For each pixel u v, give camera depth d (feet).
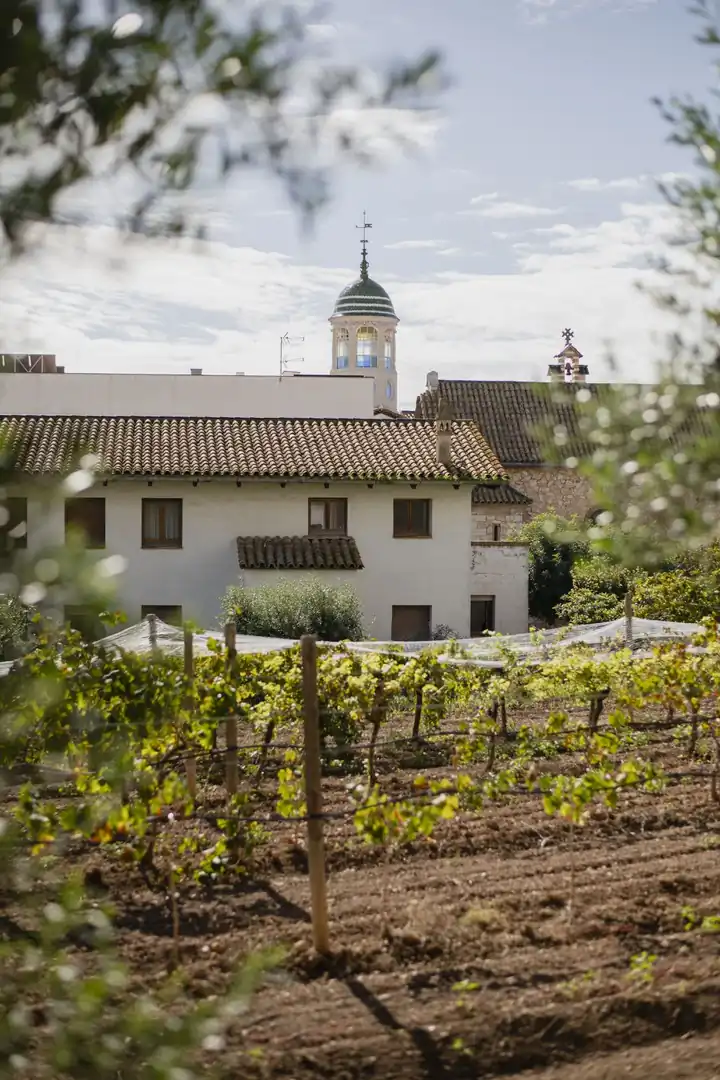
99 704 28.81
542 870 31.96
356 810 28.07
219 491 95.14
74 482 6.42
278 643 57.82
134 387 143.02
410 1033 21.58
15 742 7.62
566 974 24.25
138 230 6.56
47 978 7.16
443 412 98.58
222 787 42.32
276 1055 20.45
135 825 28.40
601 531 11.86
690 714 47.37
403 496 97.35
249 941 26.30
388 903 29.19
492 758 45.11
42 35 6.08
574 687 50.55
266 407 145.18
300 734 51.21
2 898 7.25
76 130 6.40
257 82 6.39
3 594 6.22
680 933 26.66
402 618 97.81
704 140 11.96
